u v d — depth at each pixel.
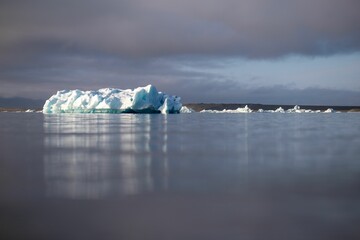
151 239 8.27
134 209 10.22
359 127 43.72
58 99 96.12
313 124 50.94
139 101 82.50
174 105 91.00
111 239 8.29
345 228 8.80
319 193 11.73
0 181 13.62
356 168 15.83
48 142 26.73
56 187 12.68
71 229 8.83
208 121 59.16
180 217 9.57
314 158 18.59
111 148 22.97
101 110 85.81
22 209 10.25
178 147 23.31
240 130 38.38
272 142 26.16
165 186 12.70
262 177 14.04
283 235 8.46
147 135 32.22
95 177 14.24
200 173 14.92
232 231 8.66
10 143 26.14
